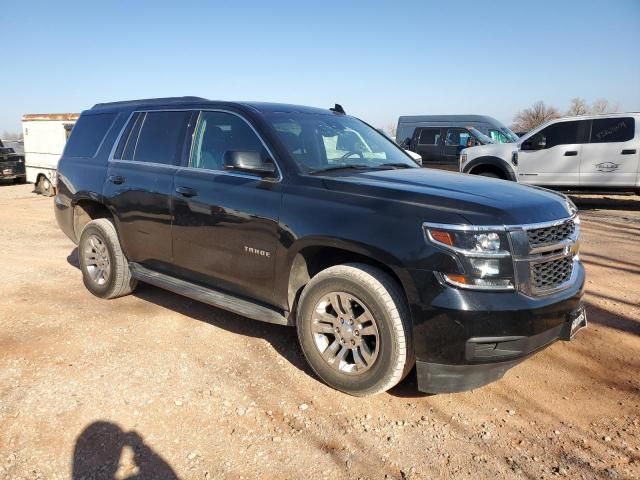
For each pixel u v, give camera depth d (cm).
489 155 1290
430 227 302
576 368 384
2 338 432
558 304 312
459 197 320
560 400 342
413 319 307
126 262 516
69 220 568
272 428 311
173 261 453
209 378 368
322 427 312
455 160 1533
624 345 421
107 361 392
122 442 296
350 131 470
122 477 269
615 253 739
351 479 269
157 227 458
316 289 348
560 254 327
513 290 299
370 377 327
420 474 273
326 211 345
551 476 271
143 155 491
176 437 301
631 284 583
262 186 384
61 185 574
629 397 345
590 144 1177
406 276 305
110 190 504
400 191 333
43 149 1669
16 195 1712
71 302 525
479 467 278
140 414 322
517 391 354
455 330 294
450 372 307
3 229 998
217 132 437
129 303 522
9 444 292
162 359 397
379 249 314
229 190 400
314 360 355
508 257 297
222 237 404
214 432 306
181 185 436
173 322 471
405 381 369
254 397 344
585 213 1169
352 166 412
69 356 400
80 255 552
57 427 308
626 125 1149
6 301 527
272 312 386
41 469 273
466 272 294
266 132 401
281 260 367
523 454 288
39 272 642
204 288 435
